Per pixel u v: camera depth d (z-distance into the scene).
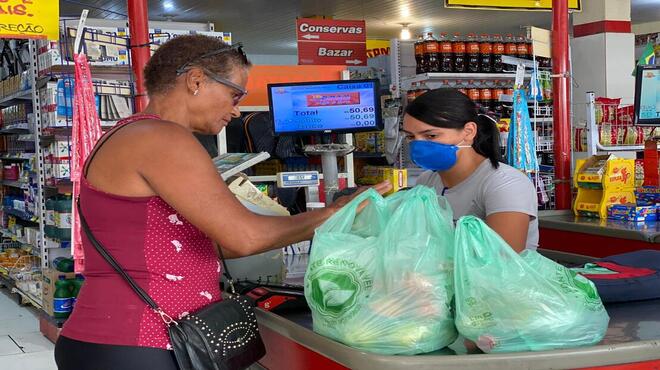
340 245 1.60
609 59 8.34
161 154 1.57
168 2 11.47
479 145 2.30
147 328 1.59
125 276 1.60
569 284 1.58
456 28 15.30
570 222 4.14
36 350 5.23
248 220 1.63
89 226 1.65
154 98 1.73
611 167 4.27
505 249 1.56
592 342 1.58
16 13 4.06
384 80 7.54
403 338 1.52
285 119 3.84
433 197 1.64
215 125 1.77
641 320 1.84
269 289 2.12
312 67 4.54
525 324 1.51
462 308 1.54
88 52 5.12
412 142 2.30
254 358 1.74
